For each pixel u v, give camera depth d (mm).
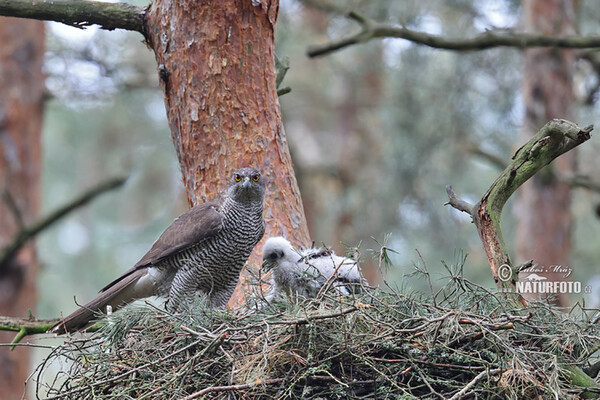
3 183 16844
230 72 9016
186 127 9102
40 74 17391
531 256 17109
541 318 7344
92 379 7270
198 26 9000
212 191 9133
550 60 17516
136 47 18984
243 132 9055
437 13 20000
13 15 9023
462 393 6582
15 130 17000
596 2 20062
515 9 19516
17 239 14203
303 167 23188
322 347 6949
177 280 9258
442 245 19500
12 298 16234
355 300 7156
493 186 7992
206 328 7293
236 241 9125
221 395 6914
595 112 18578
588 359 7234
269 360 6949
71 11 9062
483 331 6824
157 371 7094
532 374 6801
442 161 20109
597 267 19219
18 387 16094
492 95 19781
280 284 8859
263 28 9156
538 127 17438
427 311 7316
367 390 6988
